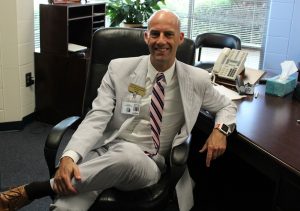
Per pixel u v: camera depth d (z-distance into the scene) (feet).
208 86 5.70
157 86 5.61
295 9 12.26
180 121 5.68
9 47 9.71
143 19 12.57
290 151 4.59
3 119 10.23
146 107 5.63
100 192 4.93
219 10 13.98
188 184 5.55
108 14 12.50
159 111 5.59
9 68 9.89
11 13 9.47
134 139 5.66
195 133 7.23
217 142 5.19
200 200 7.70
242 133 5.08
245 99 6.54
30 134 10.27
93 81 6.25
